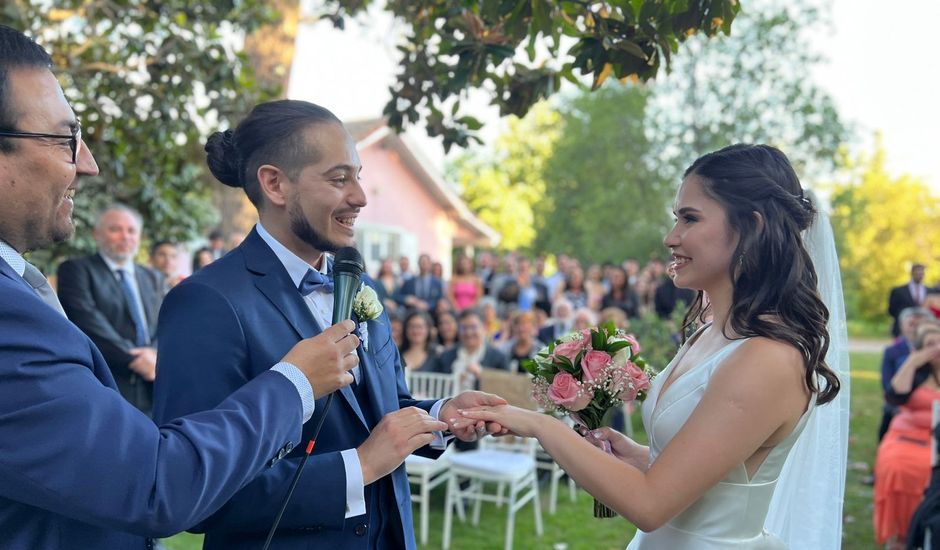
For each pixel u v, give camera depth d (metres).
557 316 8.42
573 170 29.14
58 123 1.26
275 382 1.40
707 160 1.78
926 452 4.55
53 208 1.28
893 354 5.84
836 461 2.09
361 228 18.48
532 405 5.33
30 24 4.91
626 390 1.92
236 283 1.71
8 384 1.11
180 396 1.58
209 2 4.96
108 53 5.23
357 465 1.63
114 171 5.32
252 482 1.58
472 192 37.56
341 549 1.69
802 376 1.64
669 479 1.61
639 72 2.04
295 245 1.80
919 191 33.31
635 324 7.37
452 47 2.27
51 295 1.37
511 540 4.66
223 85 5.02
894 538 4.55
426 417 1.74
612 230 27.89
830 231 2.10
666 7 1.90
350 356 1.50
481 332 6.05
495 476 4.64
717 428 1.61
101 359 1.33
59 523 1.27
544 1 1.99
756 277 1.69
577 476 1.69
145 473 1.17
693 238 1.74
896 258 31.38
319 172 1.71
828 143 24.19
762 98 24.48
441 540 4.84
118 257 4.32
